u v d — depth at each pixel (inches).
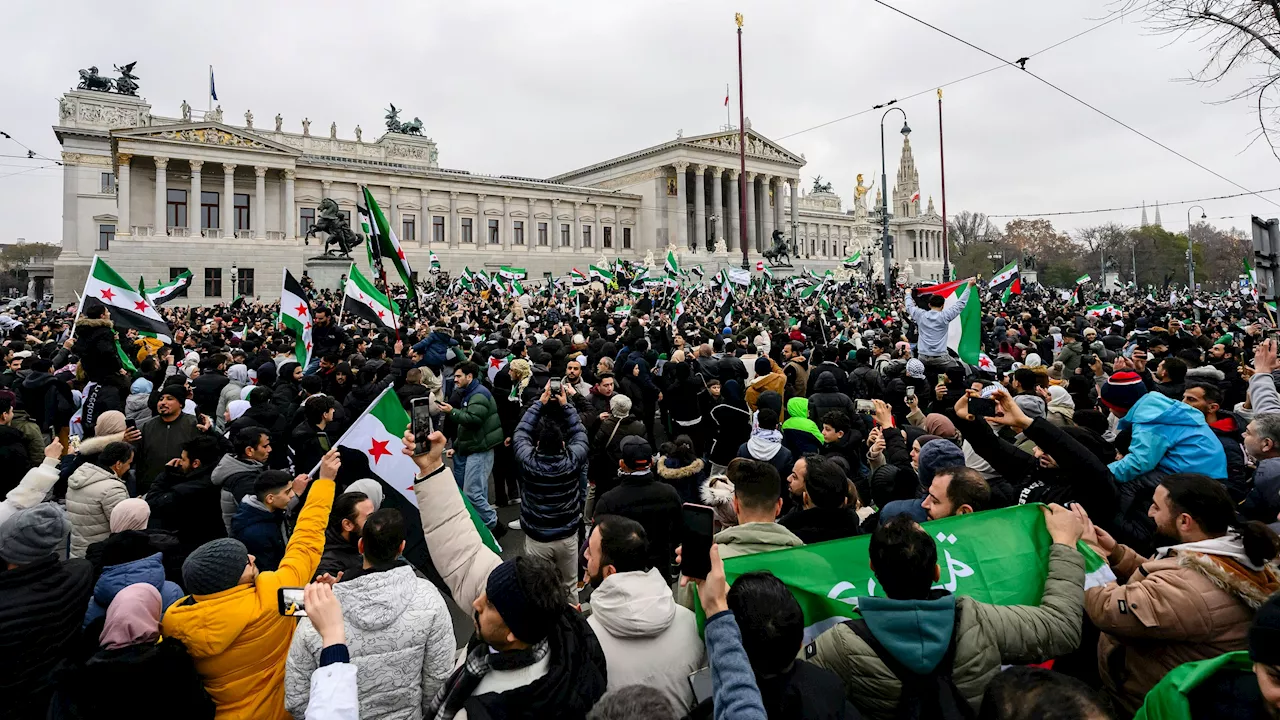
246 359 673.6
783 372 619.8
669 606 175.8
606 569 185.9
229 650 194.2
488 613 154.4
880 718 155.5
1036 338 949.8
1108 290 3376.0
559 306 1895.9
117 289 601.6
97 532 315.9
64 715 183.9
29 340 819.4
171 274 3016.7
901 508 248.4
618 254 4645.7
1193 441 270.5
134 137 2979.8
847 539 207.0
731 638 143.8
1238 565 166.9
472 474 439.5
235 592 199.5
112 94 3784.5
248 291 3157.0
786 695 144.4
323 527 235.6
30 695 191.9
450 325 1112.8
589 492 462.9
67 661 192.2
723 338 799.1
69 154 3624.5
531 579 153.6
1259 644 120.6
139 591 200.4
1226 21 591.2
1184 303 1925.4
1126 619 171.0
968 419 242.2
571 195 4443.9
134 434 393.4
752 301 1875.0
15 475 322.3
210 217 3282.5
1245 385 520.1
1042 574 199.0
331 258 2201.0
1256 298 2043.6
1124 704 181.6
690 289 2400.3
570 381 480.7
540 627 151.9
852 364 646.5
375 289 768.9
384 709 184.9
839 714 143.4
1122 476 275.7
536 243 4293.8
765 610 145.3
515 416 525.7
